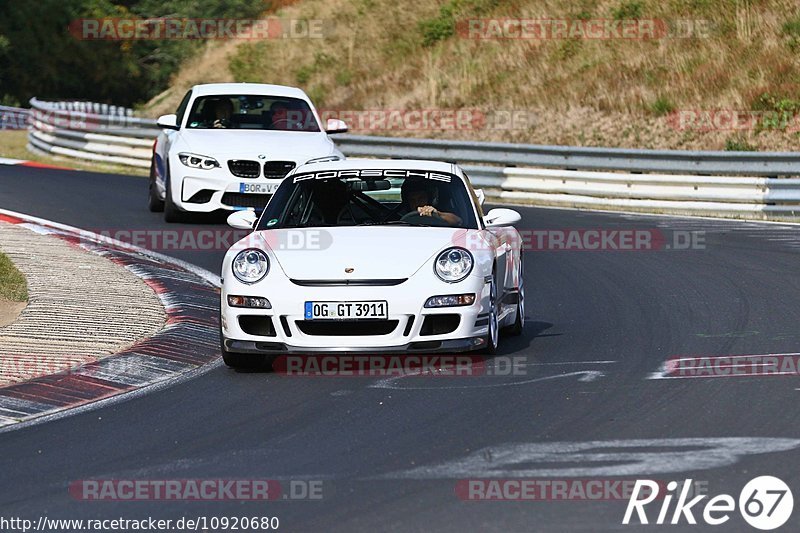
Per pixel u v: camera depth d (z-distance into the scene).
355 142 78.00
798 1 93.00
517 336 32.94
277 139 54.16
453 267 28.11
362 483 19.27
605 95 89.38
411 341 27.52
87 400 25.66
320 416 23.98
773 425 22.61
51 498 18.83
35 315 33.50
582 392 25.66
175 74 132.88
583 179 67.69
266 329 27.88
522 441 21.72
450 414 23.91
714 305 37.41
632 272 44.72
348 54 111.06
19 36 131.50
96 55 135.25
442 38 106.88
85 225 53.22
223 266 28.94
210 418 24.02
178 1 133.00
